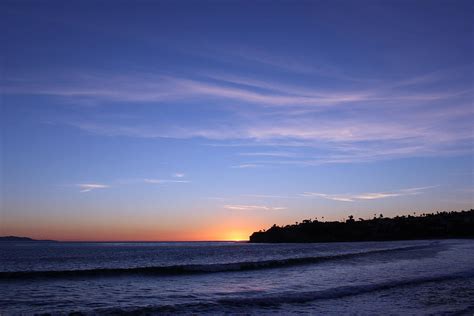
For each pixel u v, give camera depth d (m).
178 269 38.09
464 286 27.16
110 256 73.44
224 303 21.17
